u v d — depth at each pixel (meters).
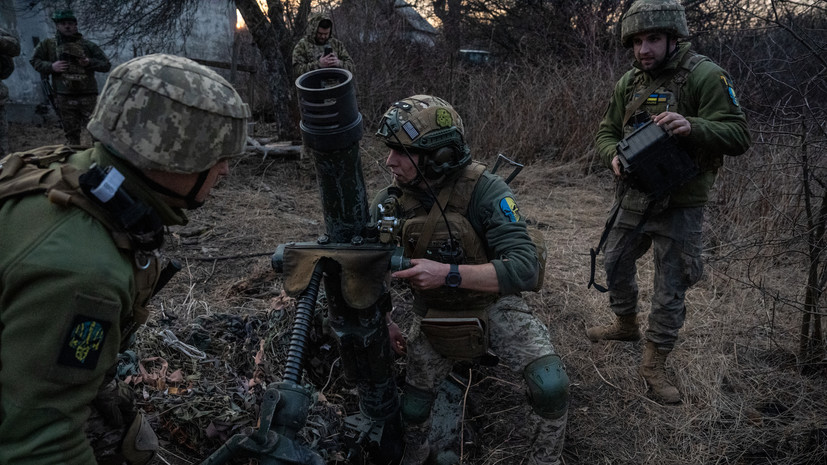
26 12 8.53
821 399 2.47
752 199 3.90
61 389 0.93
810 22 3.69
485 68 8.73
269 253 3.81
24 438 0.94
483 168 1.78
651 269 3.72
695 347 2.86
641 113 2.41
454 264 1.61
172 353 2.20
